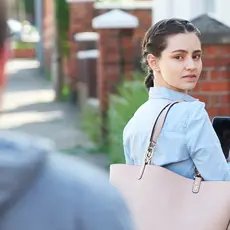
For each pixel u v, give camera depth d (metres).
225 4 8.84
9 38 1.53
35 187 1.42
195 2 9.77
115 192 1.47
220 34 6.59
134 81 9.01
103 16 11.22
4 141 1.42
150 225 3.03
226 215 2.99
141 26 14.14
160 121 3.20
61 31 16.89
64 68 17.23
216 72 6.65
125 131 3.43
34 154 1.41
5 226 1.40
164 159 3.18
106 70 11.02
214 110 6.67
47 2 23.52
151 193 3.07
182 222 3.01
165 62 3.34
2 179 1.38
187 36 3.32
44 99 17.17
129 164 3.31
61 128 12.62
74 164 1.49
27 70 26.77
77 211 1.42
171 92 3.32
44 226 1.41
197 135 3.13
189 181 3.07
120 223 1.45
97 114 11.03
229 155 3.67
